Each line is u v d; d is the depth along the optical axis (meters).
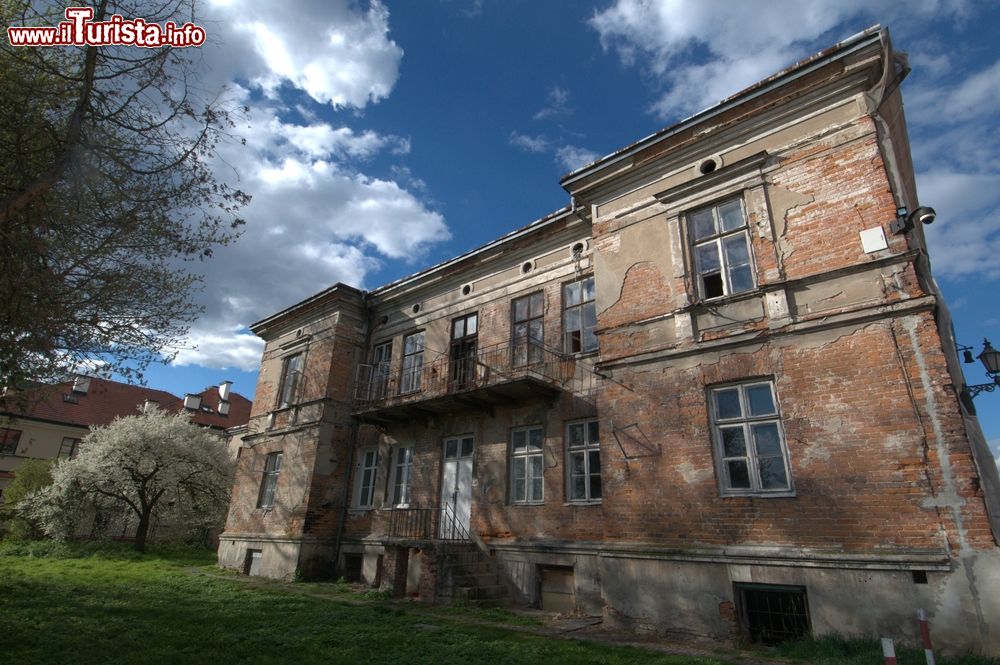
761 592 8.62
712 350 9.95
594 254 12.28
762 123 10.58
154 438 25.73
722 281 10.41
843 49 9.62
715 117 11.05
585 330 13.88
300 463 18.19
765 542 8.55
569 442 13.23
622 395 10.83
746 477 9.11
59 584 13.09
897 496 7.71
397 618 10.05
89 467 24.34
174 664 6.66
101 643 7.52
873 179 9.13
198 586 13.91
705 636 8.64
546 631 9.25
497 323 15.92
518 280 15.81
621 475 10.36
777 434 9.04
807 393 8.81
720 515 9.06
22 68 7.79
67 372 8.88
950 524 7.28
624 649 7.79
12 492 27.70
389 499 16.84
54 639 7.64
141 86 8.08
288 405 19.75
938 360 7.87
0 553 21.05
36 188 7.29
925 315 8.14
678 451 9.81
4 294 7.54
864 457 8.09
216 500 27.19
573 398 13.34
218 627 8.89
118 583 13.87
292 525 17.42
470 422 15.36
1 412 9.15
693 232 11.11
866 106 9.53
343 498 17.83
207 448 27.67
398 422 17.23
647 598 9.36
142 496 24.67
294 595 12.78
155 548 25.27
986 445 8.10
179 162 8.49
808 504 8.35
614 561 9.92
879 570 7.57
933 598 7.16
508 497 13.89
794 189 9.92
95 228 8.30
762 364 9.36
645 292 11.20
